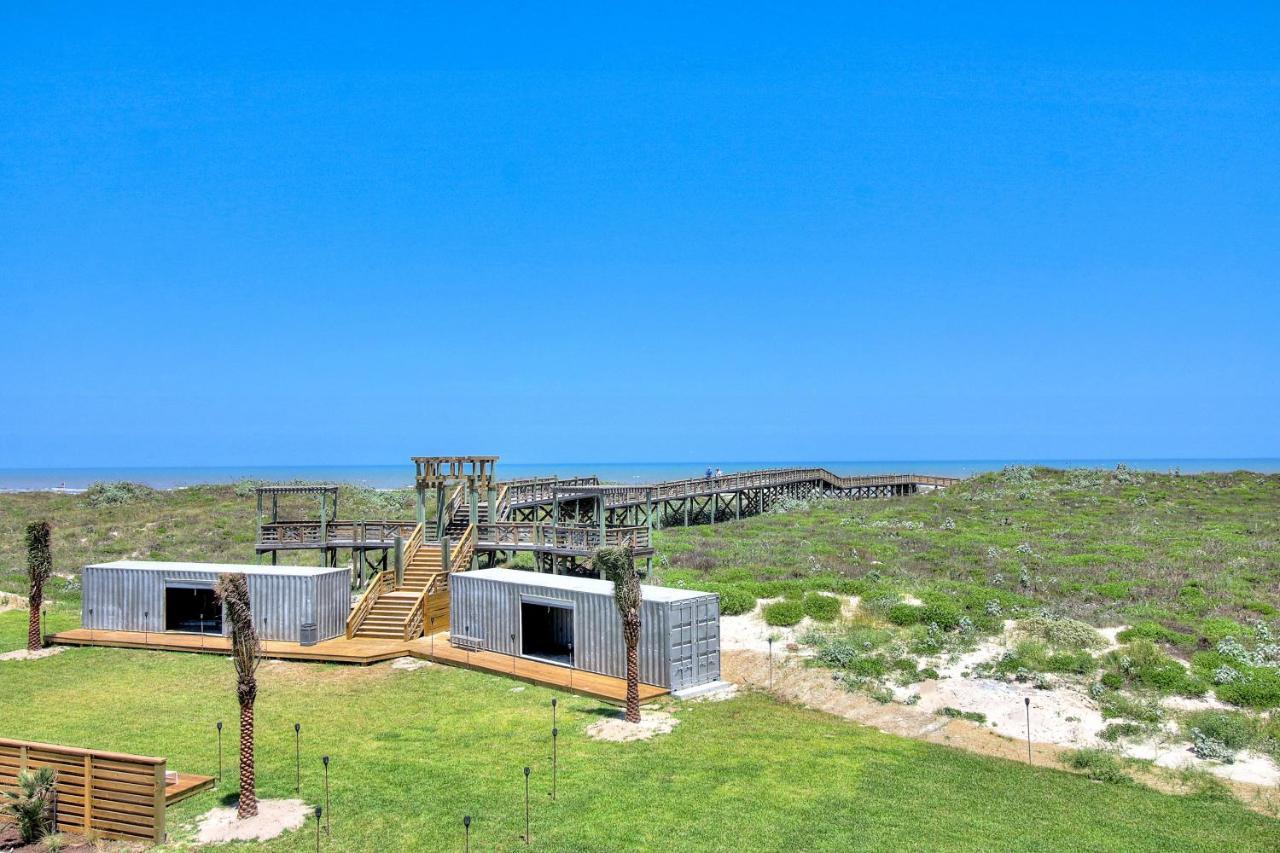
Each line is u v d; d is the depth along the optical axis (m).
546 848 15.11
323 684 25.75
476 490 35.88
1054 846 15.56
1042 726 22.45
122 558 49.62
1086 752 20.47
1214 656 25.20
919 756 20.23
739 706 23.67
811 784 18.11
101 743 20.50
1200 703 22.95
